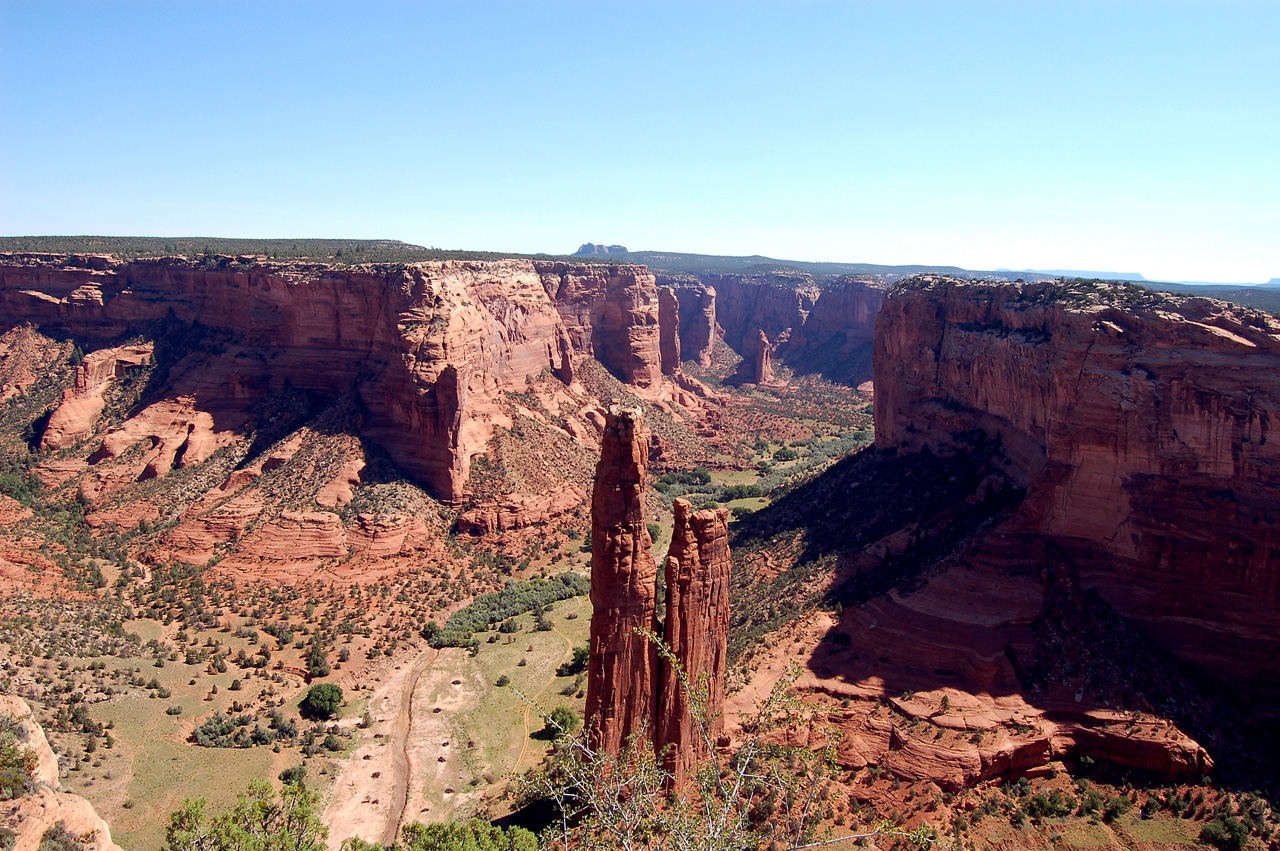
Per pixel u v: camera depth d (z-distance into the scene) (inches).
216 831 1327.5
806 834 1571.1
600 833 1175.6
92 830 1299.2
